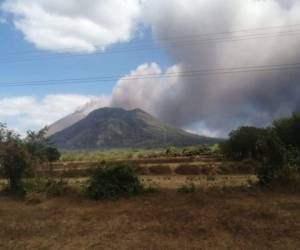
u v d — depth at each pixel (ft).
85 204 79.77
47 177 100.78
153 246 45.78
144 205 74.08
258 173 94.94
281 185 90.89
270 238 47.80
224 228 53.26
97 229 55.67
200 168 151.33
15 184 100.12
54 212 71.26
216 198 78.89
